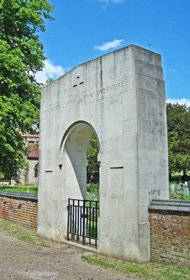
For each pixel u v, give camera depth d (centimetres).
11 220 1246
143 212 640
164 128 725
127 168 665
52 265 651
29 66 1844
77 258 704
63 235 885
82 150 959
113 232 685
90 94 805
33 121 1714
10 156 1905
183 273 559
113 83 732
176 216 604
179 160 4016
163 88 739
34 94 1919
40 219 980
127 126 679
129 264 621
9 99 1608
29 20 1742
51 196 934
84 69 841
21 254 750
